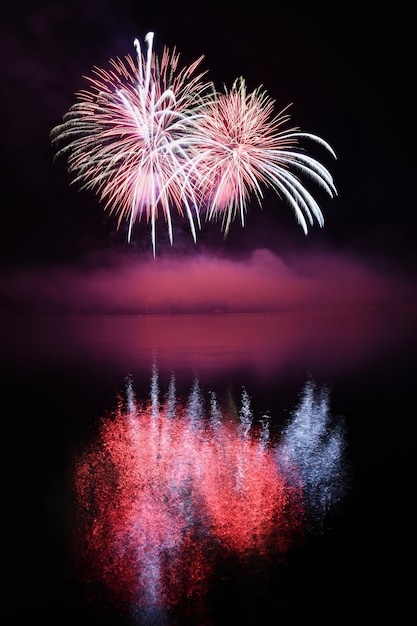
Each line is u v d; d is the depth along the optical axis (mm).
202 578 5230
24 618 4719
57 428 10742
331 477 7766
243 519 6438
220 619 4668
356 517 6449
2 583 5227
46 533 6195
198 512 6660
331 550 5695
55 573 5367
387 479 7648
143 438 9914
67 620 4684
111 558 5629
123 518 6539
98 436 10109
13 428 10812
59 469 8336
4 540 6059
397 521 6340
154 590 5066
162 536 6066
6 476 8078
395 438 9539
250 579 5211
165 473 8055
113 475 8023
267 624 4609
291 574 5277
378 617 4684
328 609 4777
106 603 4895
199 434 10094
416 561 5488
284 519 6430
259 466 8281
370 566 5406
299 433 10000
